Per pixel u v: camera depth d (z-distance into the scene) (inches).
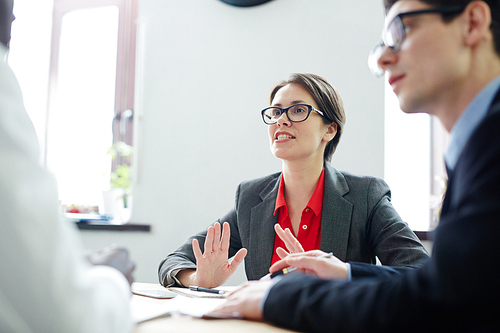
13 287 17.1
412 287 20.8
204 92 93.7
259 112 90.0
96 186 113.0
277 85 61.9
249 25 92.4
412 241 49.3
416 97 27.0
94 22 117.2
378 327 20.9
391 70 28.2
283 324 24.3
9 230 17.1
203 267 47.1
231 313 27.3
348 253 53.5
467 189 20.4
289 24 89.9
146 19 98.5
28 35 118.3
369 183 57.8
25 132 19.1
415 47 26.4
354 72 85.2
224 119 91.9
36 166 18.8
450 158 24.4
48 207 18.3
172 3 97.3
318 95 58.0
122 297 21.5
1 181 17.3
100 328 19.0
